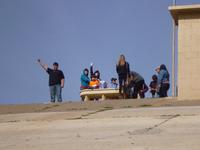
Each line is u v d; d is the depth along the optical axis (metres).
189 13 37.56
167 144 19.39
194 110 27.81
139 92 43.09
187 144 19.19
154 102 34.81
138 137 21.11
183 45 37.44
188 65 37.22
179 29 37.59
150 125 23.70
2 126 26.77
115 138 21.19
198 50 37.16
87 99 48.16
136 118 26.02
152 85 44.78
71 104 36.38
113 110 30.05
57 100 42.78
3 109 36.31
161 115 26.53
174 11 37.50
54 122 26.69
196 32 37.34
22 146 20.73
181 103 33.47
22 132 24.30
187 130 21.97
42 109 35.03
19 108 36.38
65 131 23.66
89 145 20.03
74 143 20.61
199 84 36.84
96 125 24.69
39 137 22.61
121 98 42.72
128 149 18.95
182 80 37.12
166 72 42.31
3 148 20.53
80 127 24.45
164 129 22.52
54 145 20.48
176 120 24.55
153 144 19.55
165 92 42.31
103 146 19.70
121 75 42.31
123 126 23.91
